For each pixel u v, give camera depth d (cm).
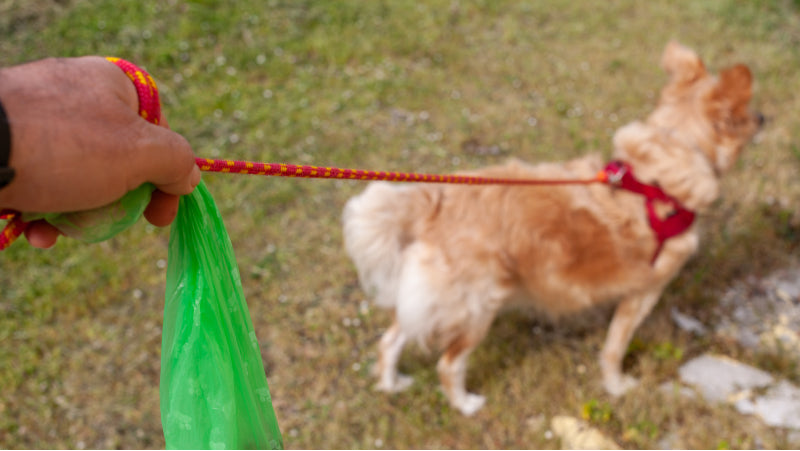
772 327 379
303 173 130
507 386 346
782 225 450
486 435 320
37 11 596
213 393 100
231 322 114
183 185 89
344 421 321
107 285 386
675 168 297
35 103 69
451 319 297
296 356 353
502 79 610
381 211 292
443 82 600
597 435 317
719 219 452
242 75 572
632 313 329
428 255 290
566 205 298
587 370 355
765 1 772
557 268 299
